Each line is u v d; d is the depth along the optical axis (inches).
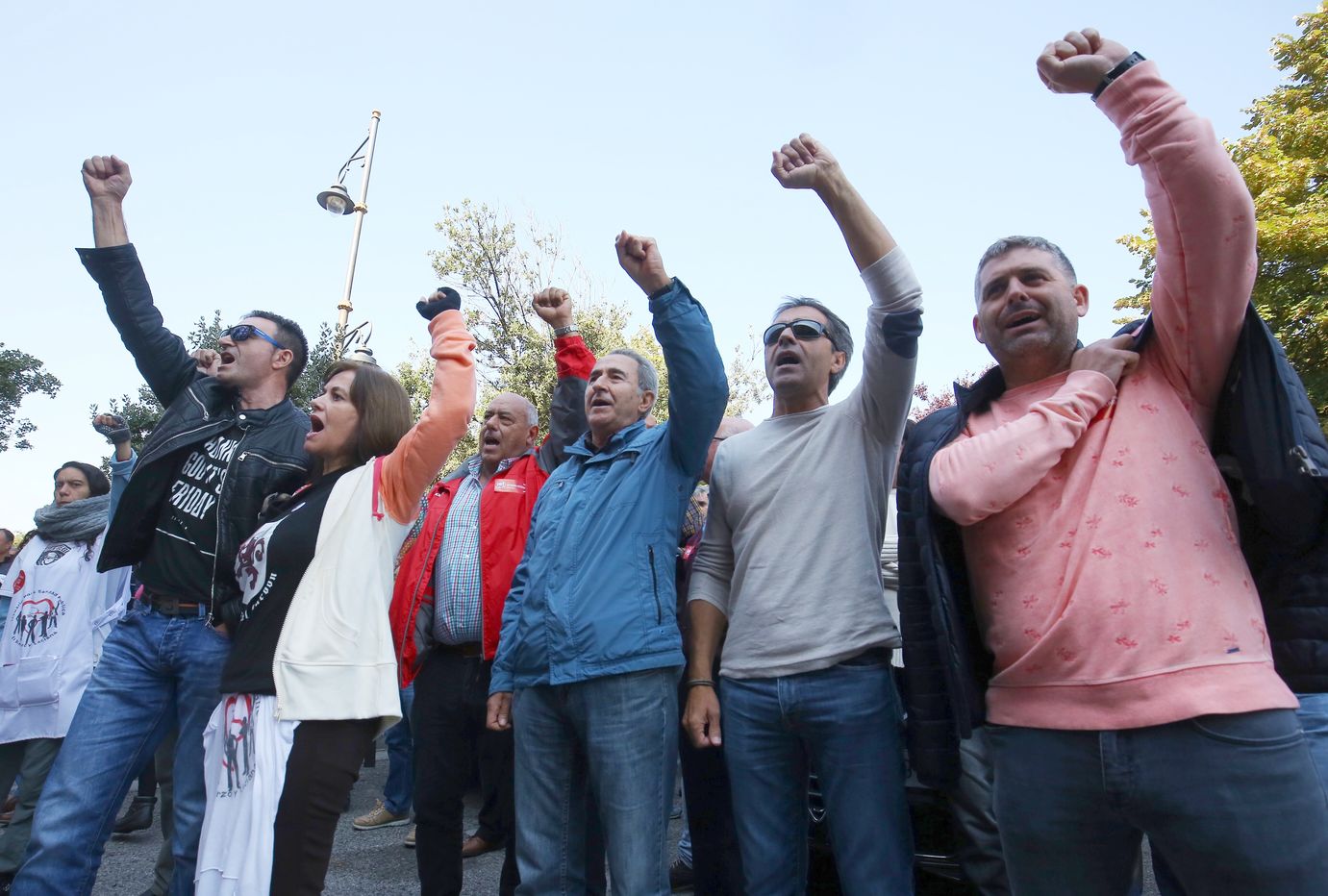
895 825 85.4
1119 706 59.1
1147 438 64.4
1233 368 63.4
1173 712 56.8
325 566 84.8
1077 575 62.5
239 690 81.2
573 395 130.4
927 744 79.0
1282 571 66.1
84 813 94.8
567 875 92.0
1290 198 511.8
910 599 81.4
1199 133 57.9
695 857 107.5
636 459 100.6
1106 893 63.3
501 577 117.3
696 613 103.3
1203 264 60.3
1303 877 54.4
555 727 93.9
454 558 120.2
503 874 118.9
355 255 395.9
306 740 79.1
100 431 155.3
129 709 100.7
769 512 95.8
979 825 102.9
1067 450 66.8
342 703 80.2
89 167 113.8
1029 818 63.8
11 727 145.0
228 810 77.7
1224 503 62.9
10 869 142.0
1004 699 66.4
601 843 101.2
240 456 104.8
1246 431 61.8
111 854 159.3
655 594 92.8
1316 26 539.8
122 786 98.9
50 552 157.2
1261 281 505.4
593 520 96.6
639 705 88.6
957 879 107.2
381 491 88.7
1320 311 469.4
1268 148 531.5
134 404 454.6
